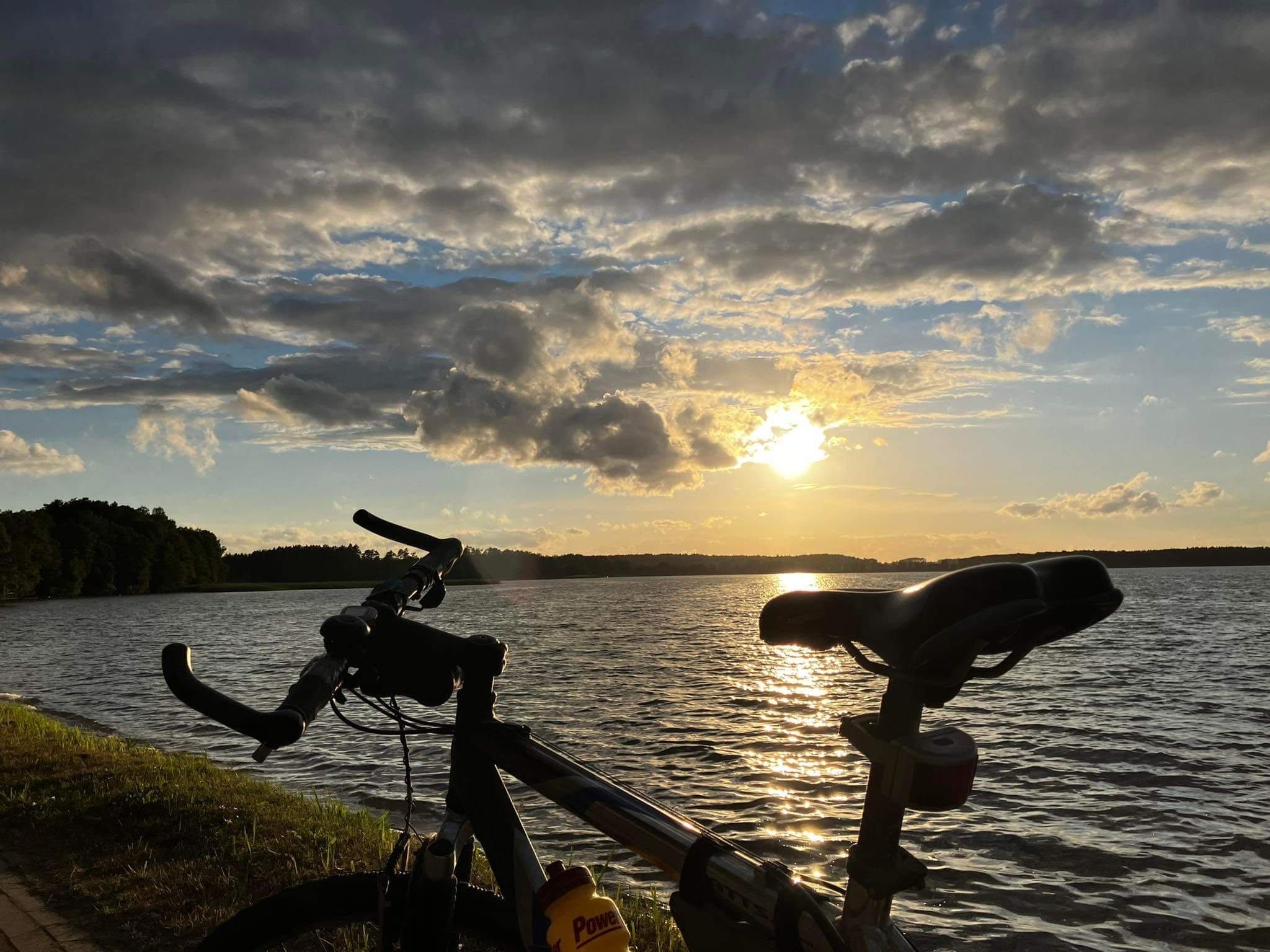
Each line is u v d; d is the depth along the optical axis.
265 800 7.26
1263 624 50.06
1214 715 18.58
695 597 135.62
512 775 1.80
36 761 8.73
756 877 1.57
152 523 157.12
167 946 4.21
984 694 22.31
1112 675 26.33
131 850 5.73
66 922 4.55
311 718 1.50
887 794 1.40
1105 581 1.37
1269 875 8.02
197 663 33.66
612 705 20.56
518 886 1.78
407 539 2.09
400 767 12.12
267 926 1.93
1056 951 6.43
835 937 1.43
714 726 17.34
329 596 151.62
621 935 1.66
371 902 1.91
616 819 1.71
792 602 1.56
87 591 139.38
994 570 1.31
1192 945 6.55
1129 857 8.55
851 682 25.72
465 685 1.86
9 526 120.25
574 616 76.06
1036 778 12.33
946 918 7.08
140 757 9.23
